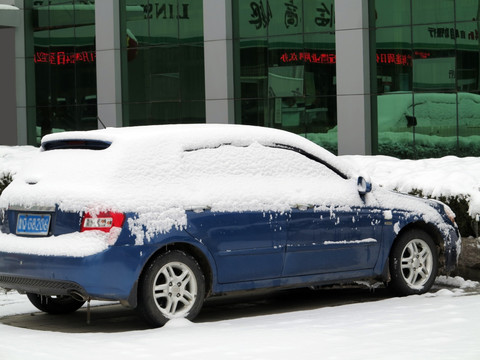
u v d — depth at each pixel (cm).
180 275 827
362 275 951
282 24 2919
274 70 2938
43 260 803
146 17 3172
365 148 2736
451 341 682
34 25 3444
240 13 2992
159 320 809
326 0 2847
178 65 3120
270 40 2944
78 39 3344
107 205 795
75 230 801
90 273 782
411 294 980
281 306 958
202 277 836
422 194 1188
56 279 797
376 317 816
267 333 745
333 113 2838
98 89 3244
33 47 3450
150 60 3170
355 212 941
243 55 2991
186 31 3105
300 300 998
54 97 3400
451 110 2645
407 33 2708
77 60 3347
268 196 884
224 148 880
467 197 1138
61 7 3375
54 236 812
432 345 669
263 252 874
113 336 764
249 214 866
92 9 3303
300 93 2889
